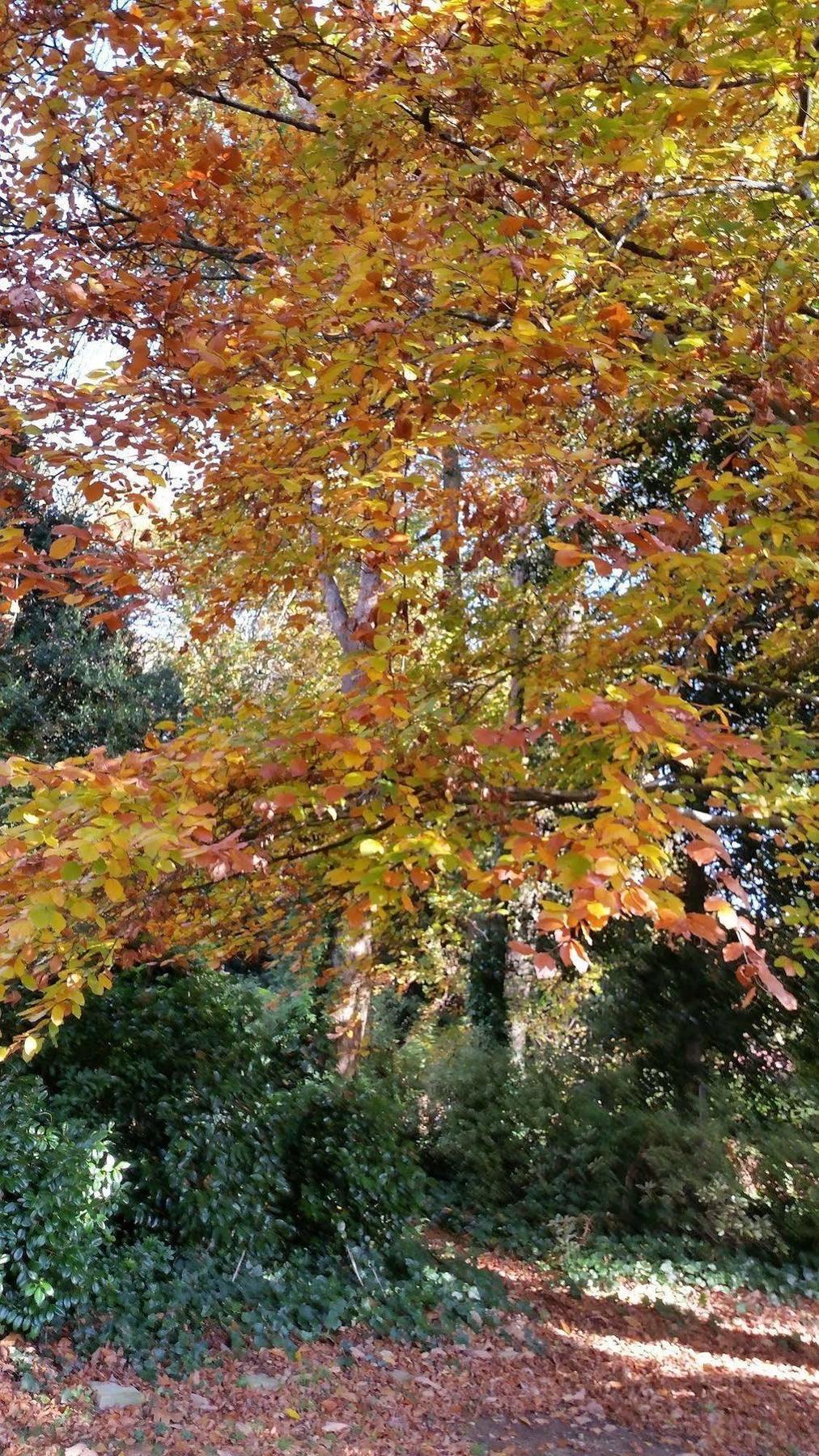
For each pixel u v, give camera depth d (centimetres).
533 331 299
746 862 875
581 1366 678
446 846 313
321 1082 838
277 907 495
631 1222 1002
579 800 412
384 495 362
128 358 379
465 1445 523
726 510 364
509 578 741
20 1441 430
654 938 1041
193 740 321
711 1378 679
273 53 388
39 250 427
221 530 559
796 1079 992
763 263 391
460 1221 1034
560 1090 1124
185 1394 509
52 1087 682
